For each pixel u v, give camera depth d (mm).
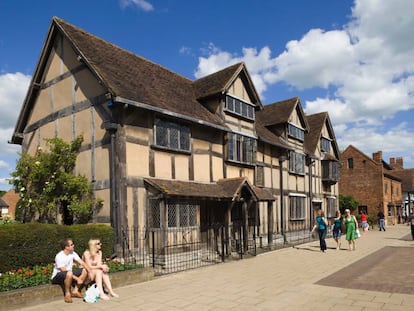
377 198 33500
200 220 12609
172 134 11539
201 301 6602
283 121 18547
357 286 7645
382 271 9367
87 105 11164
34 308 6254
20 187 12258
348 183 35125
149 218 10391
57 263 6812
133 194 10102
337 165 25328
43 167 11312
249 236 15227
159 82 13141
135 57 13859
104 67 10945
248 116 15438
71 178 10656
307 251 13867
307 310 5953
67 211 11734
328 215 24578
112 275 7723
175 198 10258
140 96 10523
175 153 11625
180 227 10734
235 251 13297
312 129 24250
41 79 13148
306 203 21062
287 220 18469
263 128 18578
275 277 8766
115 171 9867
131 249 9844
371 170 33969
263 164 16719
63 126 12008
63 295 6906
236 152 14484
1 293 6062
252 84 15500
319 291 7250
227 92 14000
